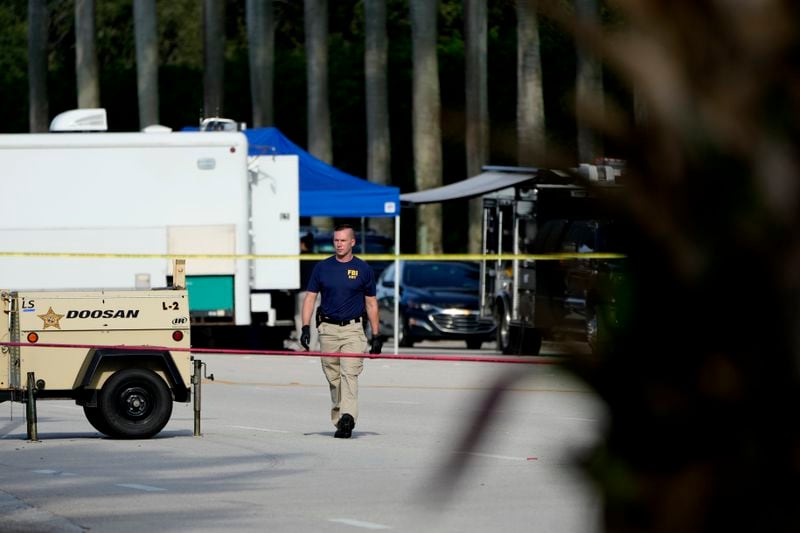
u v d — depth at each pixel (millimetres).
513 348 77938
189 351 42500
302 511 28156
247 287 76125
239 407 52594
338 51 180250
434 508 5832
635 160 5477
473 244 131875
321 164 84062
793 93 5180
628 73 5332
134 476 33625
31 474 33938
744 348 5422
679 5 5262
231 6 186125
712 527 5512
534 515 27219
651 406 5605
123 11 189875
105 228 74375
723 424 5484
